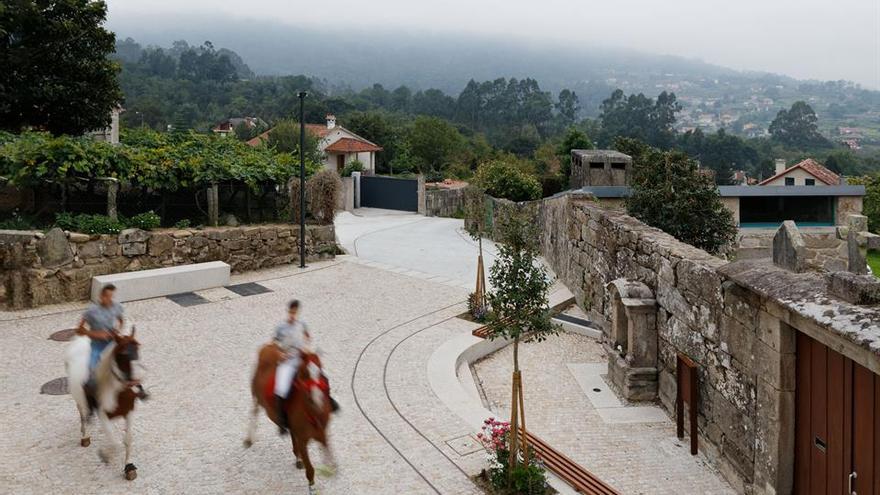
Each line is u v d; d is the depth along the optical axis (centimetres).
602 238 1581
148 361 1258
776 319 816
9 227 1609
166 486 820
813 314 703
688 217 1930
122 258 1730
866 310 665
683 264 1094
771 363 830
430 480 852
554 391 1262
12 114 2236
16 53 2138
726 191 2306
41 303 1575
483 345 1436
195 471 857
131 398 835
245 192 2122
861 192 2323
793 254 826
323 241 2233
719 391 966
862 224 2134
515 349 870
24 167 1612
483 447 941
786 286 787
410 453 922
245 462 884
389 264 2216
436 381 1190
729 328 939
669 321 1151
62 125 2353
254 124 10231
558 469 899
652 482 927
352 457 906
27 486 806
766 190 2322
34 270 1563
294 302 877
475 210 1922
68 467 855
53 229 1598
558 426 1107
